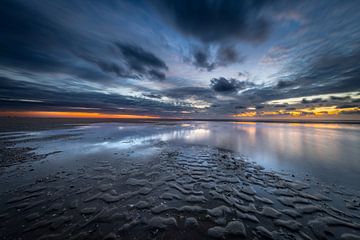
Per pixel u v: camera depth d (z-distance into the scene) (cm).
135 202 410
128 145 1170
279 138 1520
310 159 803
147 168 677
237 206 391
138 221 337
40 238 292
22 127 2573
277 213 362
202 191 471
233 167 689
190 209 379
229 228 315
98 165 713
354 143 1242
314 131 2217
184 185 513
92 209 379
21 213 364
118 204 401
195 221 337
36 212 368
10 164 727
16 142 1277
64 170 650
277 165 713
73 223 331
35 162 754
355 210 372
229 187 497
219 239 288
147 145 1173
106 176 588
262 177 578
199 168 676
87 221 337
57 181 543
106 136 1636
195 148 1068
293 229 312
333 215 354
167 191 471
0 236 297
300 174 604
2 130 2153
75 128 2555
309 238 290
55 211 372
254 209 379
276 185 511
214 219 343
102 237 294
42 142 1274
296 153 929
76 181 543
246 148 1066
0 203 406
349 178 562
